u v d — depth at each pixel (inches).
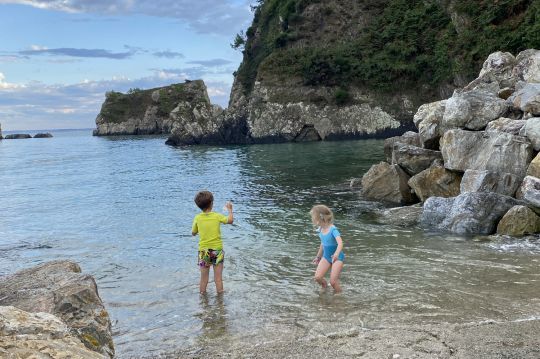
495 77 781.3
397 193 650.8
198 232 331.6
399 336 233.3
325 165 1149.7
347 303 287.6
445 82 2315.5
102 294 333.4
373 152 1444.4
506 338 224.2
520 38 1925.4
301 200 685.9
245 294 315.9
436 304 277.0
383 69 2438.5
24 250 475.2
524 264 344.2
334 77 2456.9
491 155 512.7
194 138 2400.3
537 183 441.1
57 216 653.9
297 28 2947.8
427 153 649.6
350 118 2386.8
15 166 1557.6
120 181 1034.1
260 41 3511.3
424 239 435.2
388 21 2687.0
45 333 167.9
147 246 466.9
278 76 2517.2
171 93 5044.3
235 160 1437.0
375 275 337.1
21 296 242.2
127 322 281.0
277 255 408.5
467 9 2213.3
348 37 2810.0
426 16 2549.2
